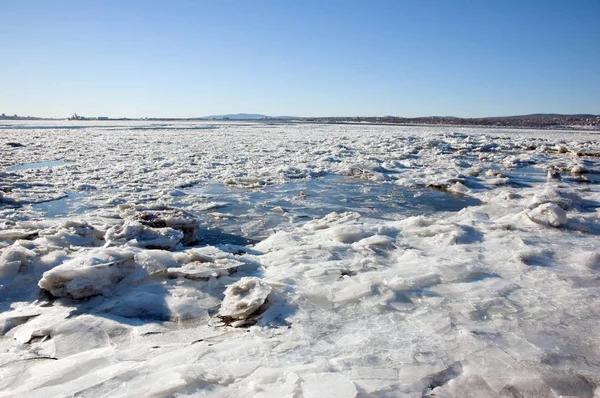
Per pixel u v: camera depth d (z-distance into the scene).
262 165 16.23
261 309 3.77
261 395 2.50
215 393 2.58
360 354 3.02
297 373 2.73
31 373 2.83
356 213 8.11
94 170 14.23
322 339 3.27
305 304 3.90
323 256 5.26
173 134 38.19
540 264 4.98
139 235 5.54
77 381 2.70
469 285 4.28
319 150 21.67
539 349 3.08
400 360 2.94
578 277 4.48
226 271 4.55
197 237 6.73
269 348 3.11
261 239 6.80
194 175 13.58
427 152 21.64
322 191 11.39
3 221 6.69
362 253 5.41
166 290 4.14
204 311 3.79
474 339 3.21
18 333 3.37
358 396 2.53
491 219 7.70
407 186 12.25
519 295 4.05
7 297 4.01
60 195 9.91
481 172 14.70
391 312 3.75
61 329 3.38
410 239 6.14
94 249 4.97
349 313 3.74
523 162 17.48
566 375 2.77
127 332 3.38
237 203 9.68
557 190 9.20
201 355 3.00
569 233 6.50
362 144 26.00
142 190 10.92
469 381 2.71
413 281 4.30
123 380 2.70
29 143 25.03
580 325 3.45
